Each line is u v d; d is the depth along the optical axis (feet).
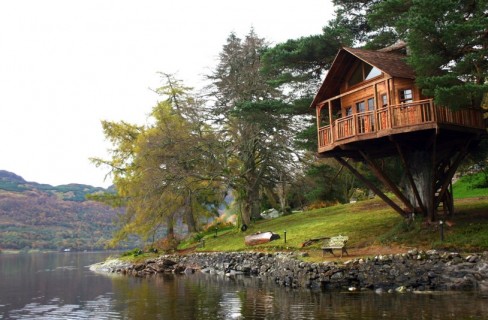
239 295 61.16
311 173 109.91
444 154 74.02
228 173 126.93
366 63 75.15
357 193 155.53
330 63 87.45
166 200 129.70
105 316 50.80
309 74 88.94
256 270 88.48
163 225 141.79
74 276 113.29
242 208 128.57
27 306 61.77
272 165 127.75
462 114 64.80
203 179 126.31
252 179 130.00
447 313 40.32
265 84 122.83
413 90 67.62
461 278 53.83
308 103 89.40
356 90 73.15
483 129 67.00
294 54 83.15
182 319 45.93
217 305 53.72
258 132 124.98
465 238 60.29
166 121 138.72
